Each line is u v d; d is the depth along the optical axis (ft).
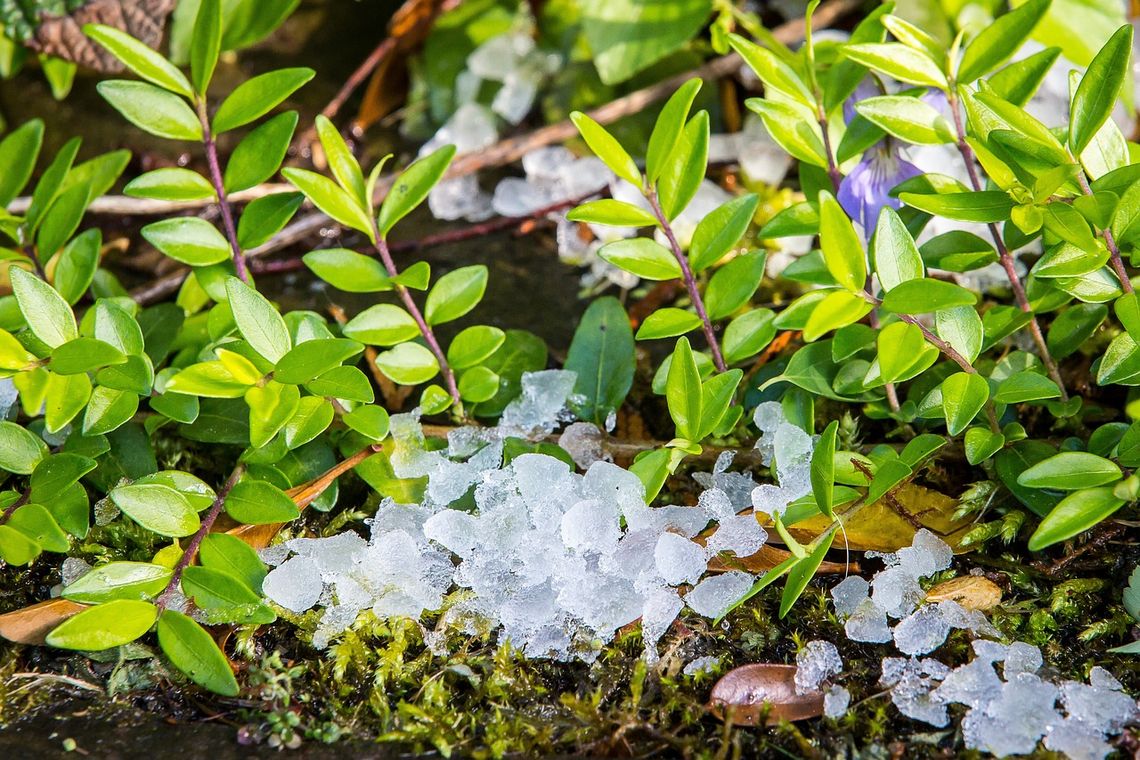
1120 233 2.07
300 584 2.10
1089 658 2.09
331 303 2.39
